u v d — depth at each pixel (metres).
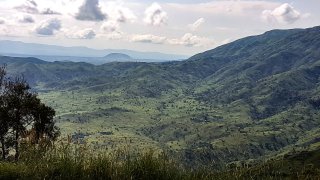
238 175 9.17
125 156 9.48
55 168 9.25
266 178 9.23
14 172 9.09
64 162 9.30
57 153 9.52
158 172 9.30
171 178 9.29
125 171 9.21
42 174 9.06
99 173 9.26
